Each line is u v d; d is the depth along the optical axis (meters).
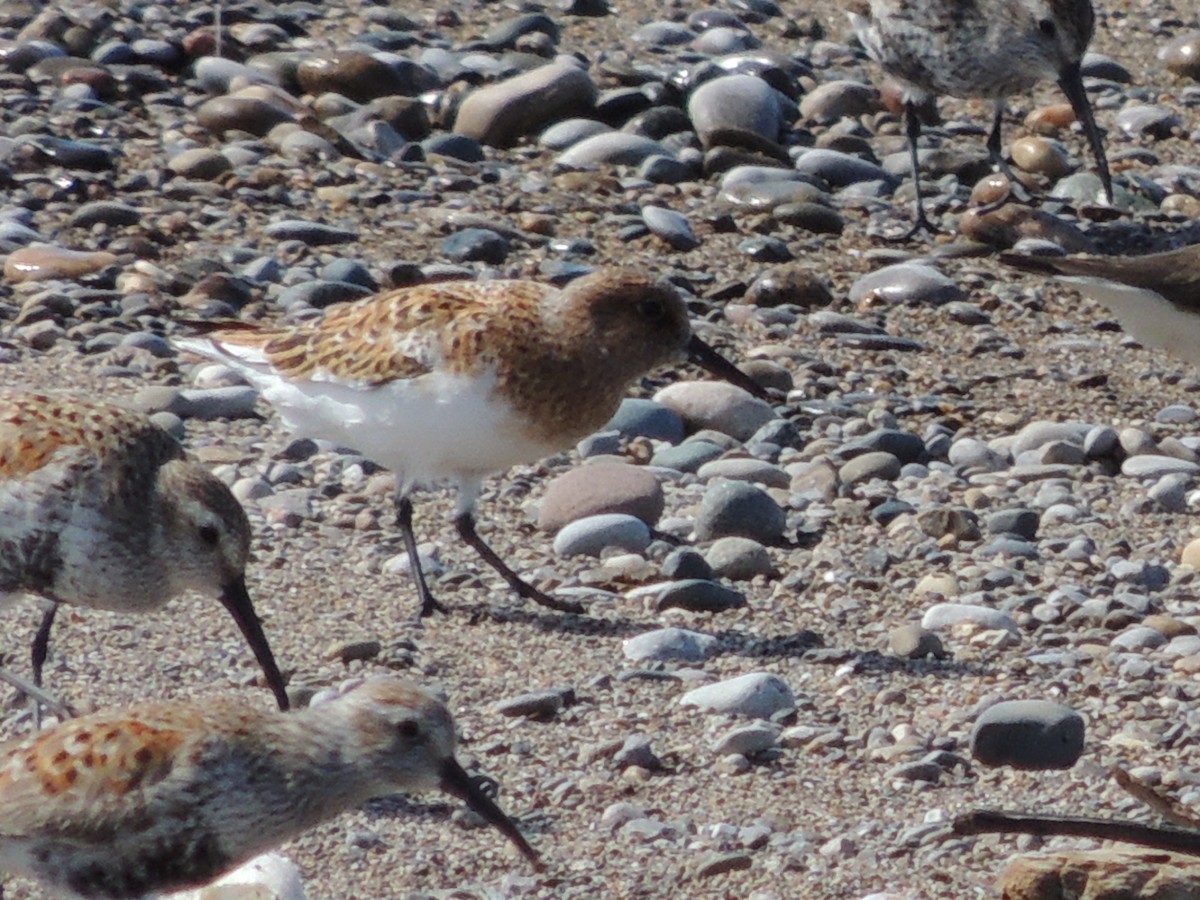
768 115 20.70
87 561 10.13
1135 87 23.52
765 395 12.09
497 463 11.76
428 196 18.62
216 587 10.34
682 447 14.30
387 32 22.34
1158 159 21.52
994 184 20.08
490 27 23.06
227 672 11.02
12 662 11.04
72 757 8.10
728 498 13.03
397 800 9.84
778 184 19.44
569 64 20.95
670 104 21.22
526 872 9.27
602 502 13.08
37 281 16.12
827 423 15.15
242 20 22.19
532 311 11.54
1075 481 14.29
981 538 13.23
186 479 10.23
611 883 9.20
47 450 10.07
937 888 9.12
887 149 21.23
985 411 15.69
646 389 15.43
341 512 13.09
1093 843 9.44
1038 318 17.67
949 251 18.81
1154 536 13.41
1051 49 19.47
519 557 12.68
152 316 15.71
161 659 11.12
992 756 10.27
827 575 12.56
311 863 9.30
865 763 10.29
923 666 11.37
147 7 22.09
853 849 9.45
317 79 20.61
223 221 17.61
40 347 15.05
